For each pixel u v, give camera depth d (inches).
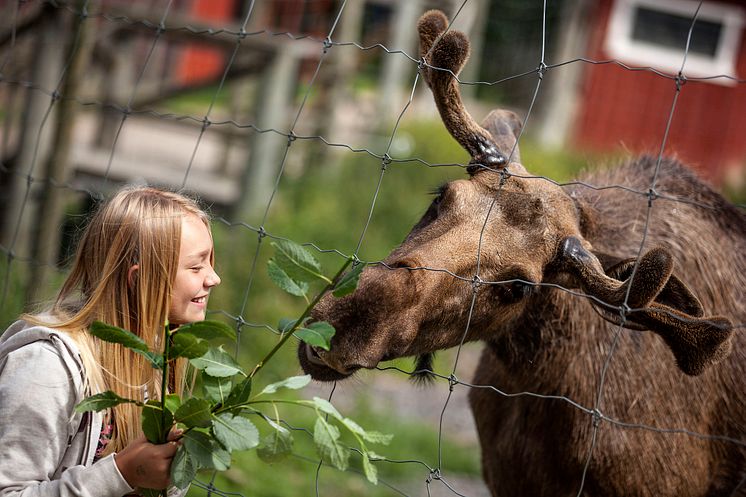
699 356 143.9
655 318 146.2
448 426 430.9
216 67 959.0
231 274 420.8
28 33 395.9
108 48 548.7
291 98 606.2
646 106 859.4
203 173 604.4
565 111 866.1
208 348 115.7
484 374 204.1
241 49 509.0
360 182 596.7
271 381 380.2
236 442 113.7
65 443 123.0
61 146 338.3
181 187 148.0
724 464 190.1
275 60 512.1
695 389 182.5
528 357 181.6
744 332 190.5
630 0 849.5
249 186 522.6
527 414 187.9
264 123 518.6
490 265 156.4
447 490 341.7
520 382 185.8
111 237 130.8
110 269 130.0
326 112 628.7
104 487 116.2
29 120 384.8
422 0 753.0
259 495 279.6
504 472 196.9
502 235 159.2
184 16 493.4
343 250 528.4
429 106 821.9
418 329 151.3
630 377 179.2
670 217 192.7
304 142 632.4
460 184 164.4
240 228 453.1
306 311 119.7
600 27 859.4
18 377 121.2
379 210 575.8
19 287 312.0
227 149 609.9
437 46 163.5
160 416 116.1
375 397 444.1
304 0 744.3
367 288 143.8
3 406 120.0
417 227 168.4
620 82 860.0
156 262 129.7
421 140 643.5
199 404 112.3
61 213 341.7
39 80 384.2
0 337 132.5
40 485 116.9
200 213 136.7
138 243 129.8
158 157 635.5
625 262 159.0
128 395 131.0
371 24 1126.4
